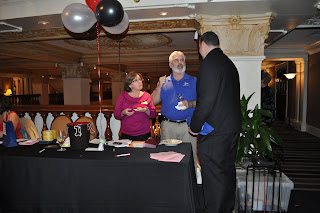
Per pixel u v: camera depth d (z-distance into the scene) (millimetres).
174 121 2949
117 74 15266
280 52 8625
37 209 2012
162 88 2986
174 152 2039
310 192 3389
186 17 3816
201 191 2791
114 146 2322
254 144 2760
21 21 3996
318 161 5023
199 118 2061
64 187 1956
